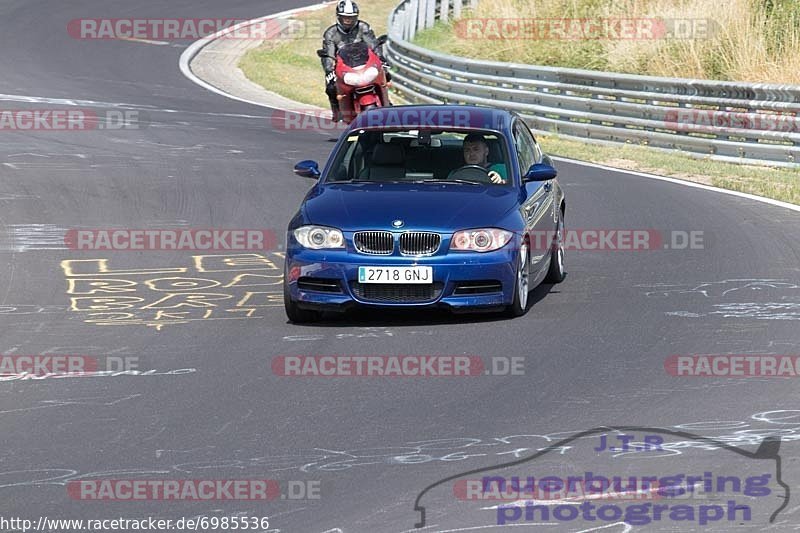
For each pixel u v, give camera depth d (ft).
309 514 47.55
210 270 100.37
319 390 65.57
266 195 134.10
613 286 92.63
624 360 70.59
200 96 220.23
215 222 120.47
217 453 55.16
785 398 62.54
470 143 90.02
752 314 81.61
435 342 75.97
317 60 276.62
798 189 138.41
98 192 135.23
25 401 64.39
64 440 57.52
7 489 50.93
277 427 59.06
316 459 54.08
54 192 134.92
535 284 88.38
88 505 48.96
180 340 77.71
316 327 81.10
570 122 184.75
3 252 107.34
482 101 200.95
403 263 79.46
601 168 157.58
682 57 217.15
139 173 146.51
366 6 336.90
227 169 149.69
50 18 301.84
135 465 53.72
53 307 87.86
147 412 61.93
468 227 80.53
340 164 90.07
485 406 62.08
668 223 118.93
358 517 47.11
